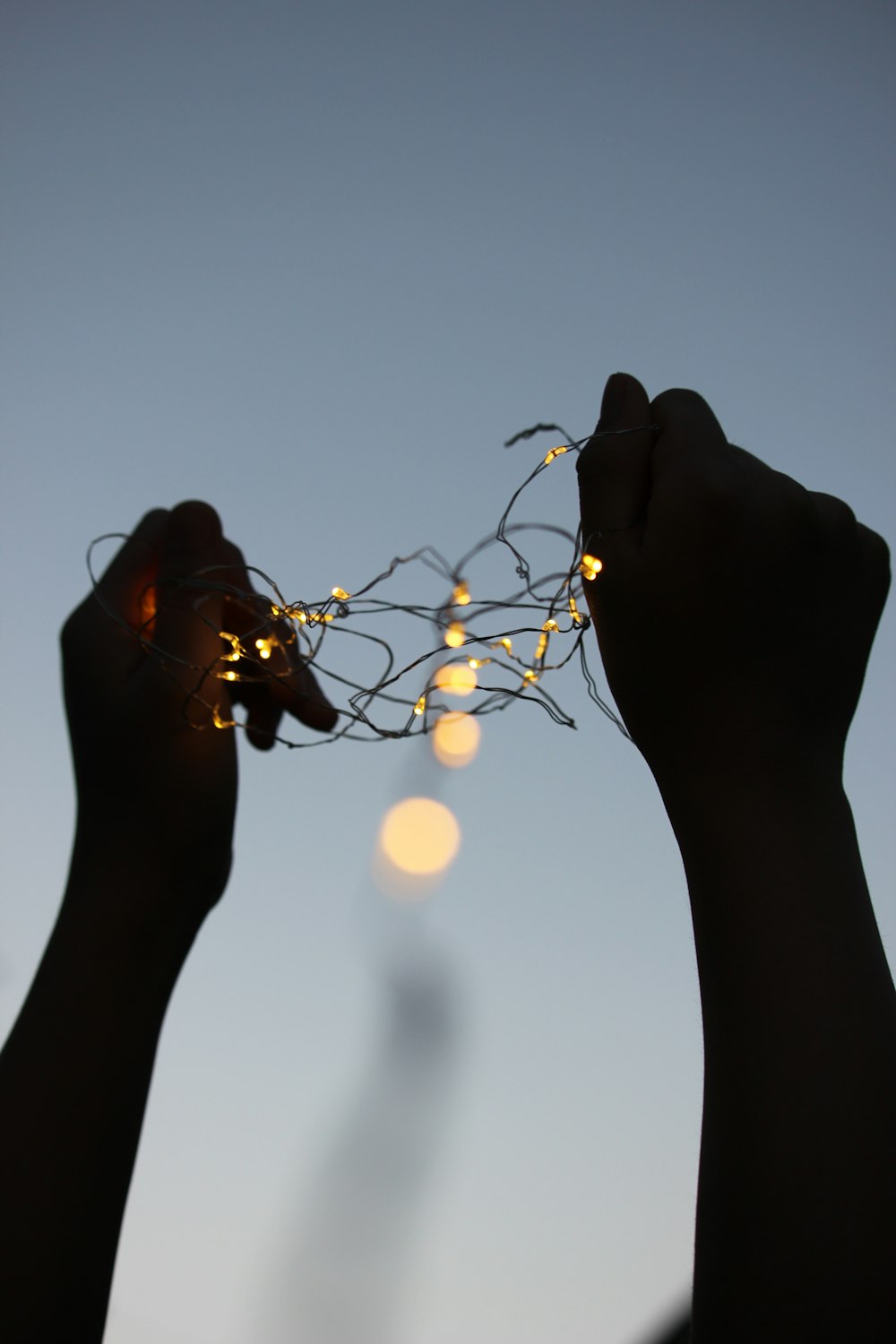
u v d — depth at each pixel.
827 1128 0.46
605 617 0.54
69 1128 0.52
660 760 0.53
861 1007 0.48
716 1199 0.47
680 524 0.53
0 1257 0.49
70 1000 0.54
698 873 0.51
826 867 0.50
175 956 0.56
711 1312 0.46
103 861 0.57
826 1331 0.45
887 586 0.55
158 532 0.65
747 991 0.48
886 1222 0.46
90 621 0.62
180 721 0.58
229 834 0.59
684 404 0.56
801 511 0.53
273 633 0.65
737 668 0.52
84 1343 0.50
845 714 0.53
